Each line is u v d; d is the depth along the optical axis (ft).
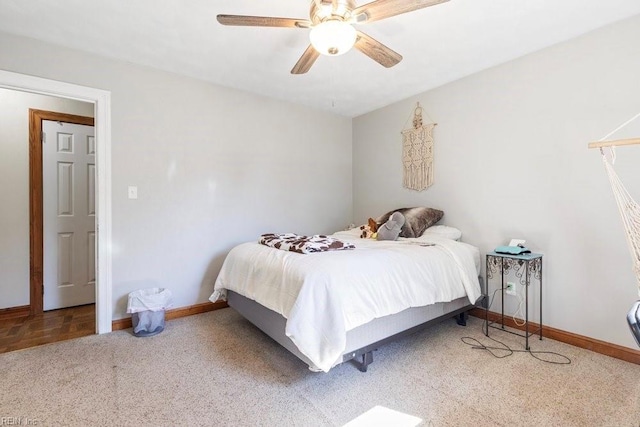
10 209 9.95
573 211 7.60
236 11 6.48
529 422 4.92
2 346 7.67
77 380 6.11
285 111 12.00
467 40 7.64
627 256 6.84
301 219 12.53
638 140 5.10
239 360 6.93
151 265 9.23
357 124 13.92
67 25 7.01
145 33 7.33
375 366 6.70
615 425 4.83
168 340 7.96
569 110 7.63
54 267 10.72
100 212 8.40
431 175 10.87
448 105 10.30
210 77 9.84
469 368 6.59
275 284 6.59
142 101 9.00
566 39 7.61
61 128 10.87
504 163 8.89
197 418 5.04
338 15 5.16
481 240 9.50
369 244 8.85
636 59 6.66
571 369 6.50
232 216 10.75
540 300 8.13
